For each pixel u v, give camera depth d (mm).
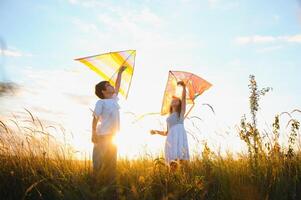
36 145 6527
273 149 6770
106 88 6480
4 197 5746
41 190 5789
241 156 6895
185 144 7379
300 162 6539
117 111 6359
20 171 6129
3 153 6430
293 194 5680
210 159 6641
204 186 5742
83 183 5598
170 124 7555
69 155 6617
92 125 6242
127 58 6867
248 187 5758
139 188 5629
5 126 6359
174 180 5871
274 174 5988
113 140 6262
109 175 6031
